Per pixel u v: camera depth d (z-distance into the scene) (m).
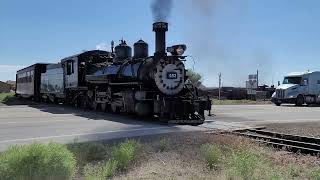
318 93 41.47
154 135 13.83
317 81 41.62
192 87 20.42
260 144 12.76
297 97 40.22
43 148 7.37
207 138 12.88
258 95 54.72
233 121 20.02
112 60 27.06
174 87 19.91
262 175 8.65
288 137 14.68
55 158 7.33
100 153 10.70
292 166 9.74
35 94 43.97
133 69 21.39
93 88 26.94
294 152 11.97
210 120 20.39
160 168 9.43
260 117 22.83
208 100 19.09
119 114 23.19
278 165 10.03
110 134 14.28
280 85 41.22
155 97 20.02
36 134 14.63
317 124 19.12
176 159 10.35
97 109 26.52
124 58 24.22
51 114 24.11
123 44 24.56
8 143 12.51
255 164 9.12
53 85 36.91
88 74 28.08
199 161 10.12
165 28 19.89
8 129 16.25
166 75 19.77
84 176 8.55
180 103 18.72
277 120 20.95
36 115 23.41
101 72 25.81
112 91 23.66
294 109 31.89
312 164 10.30
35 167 7.08
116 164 9.25
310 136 15.11
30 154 7.17
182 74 20.12
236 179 8.35
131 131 15.09
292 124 19.03
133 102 20.62
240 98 55.47
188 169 9.34
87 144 11.12
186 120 18.42
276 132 15.78
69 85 31.38
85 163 9.83
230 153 10.48
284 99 39.75
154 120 19.83
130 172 9.11
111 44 28.19
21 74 52.62
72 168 7.64
